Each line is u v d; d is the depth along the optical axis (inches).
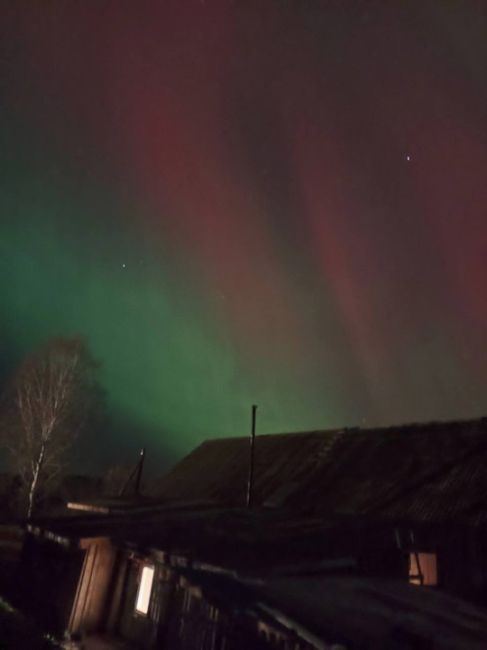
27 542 642.8
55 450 1238.3
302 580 374.9
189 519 574.6
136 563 506.0
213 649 344.5
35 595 567.2
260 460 940.0
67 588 509.4
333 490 703.7
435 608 351.3
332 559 459.2
